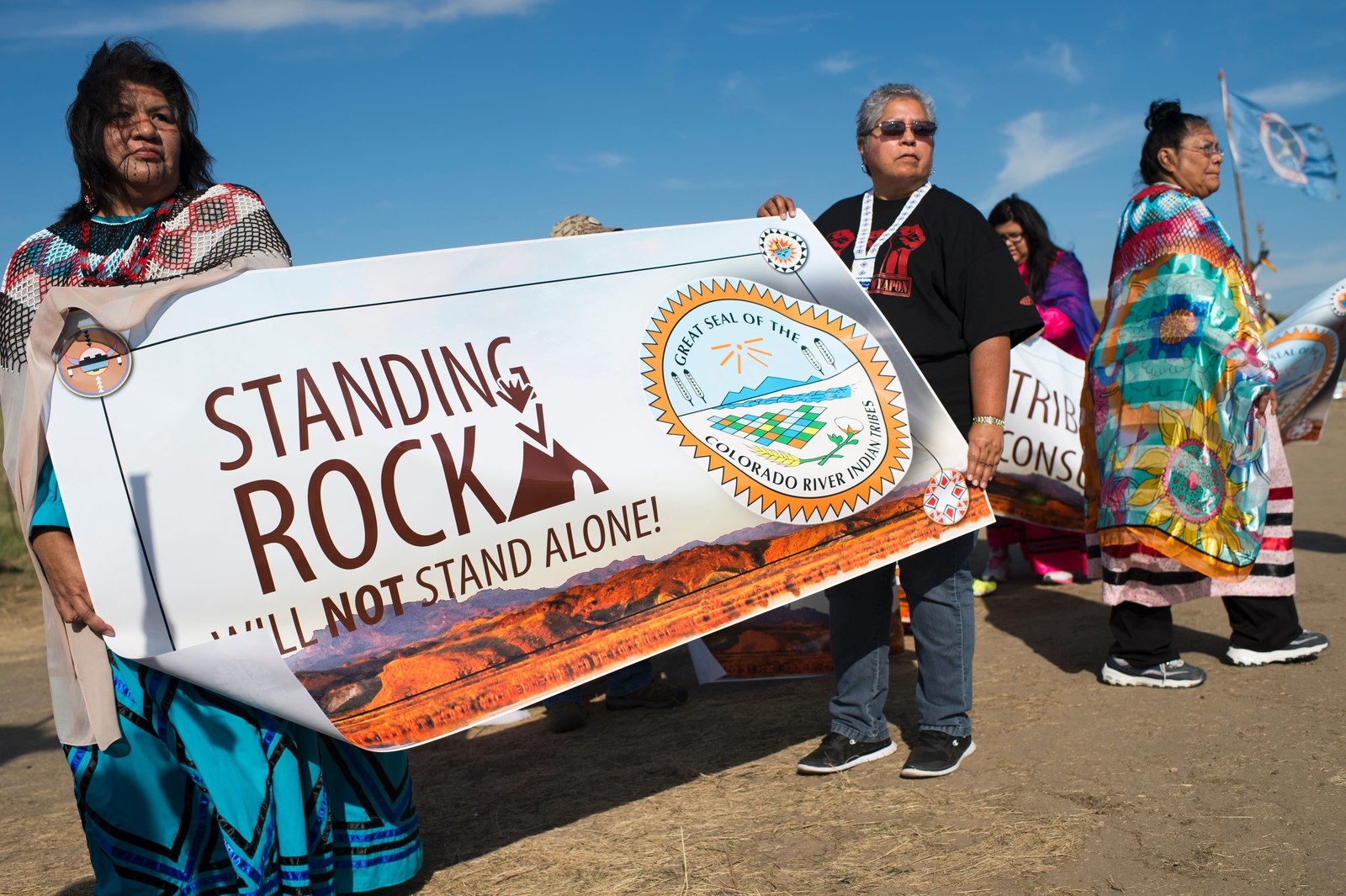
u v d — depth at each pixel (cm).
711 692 466
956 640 343
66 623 242
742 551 304
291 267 266
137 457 240
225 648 229
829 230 370
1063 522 596
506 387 282
